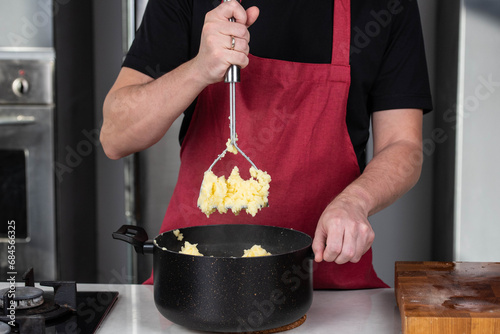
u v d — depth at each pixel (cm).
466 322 76
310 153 123
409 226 249
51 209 218
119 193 265
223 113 124
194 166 127
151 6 123
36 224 218
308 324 92
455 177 205
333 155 125
